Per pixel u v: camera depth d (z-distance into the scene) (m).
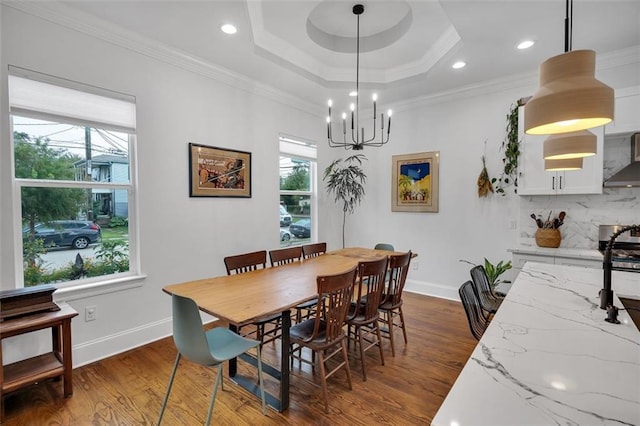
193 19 2.56
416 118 4.51
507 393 0.84
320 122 4.94
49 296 2.13
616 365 0.98
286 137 4.40
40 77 2.30
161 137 3.01
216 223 3.50
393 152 4.76
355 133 5.20
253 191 3.89
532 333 1.24
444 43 3.14
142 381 2.31
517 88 3.70
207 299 1.93
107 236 2.77
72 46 2.45
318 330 2.16
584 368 0.97
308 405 2.06
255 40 2.96
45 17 2.31
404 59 3.61
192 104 3.25
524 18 2.47
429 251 4.45
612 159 3.25
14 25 2.19
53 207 2.48
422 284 4.51
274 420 1.92
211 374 2.42
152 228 2.97
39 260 2.42
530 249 3.39
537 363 1.00
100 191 2.72
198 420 1.91
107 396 2.13
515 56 3.14
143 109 2.88
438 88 4.05
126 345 2.79
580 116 1.03
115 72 2.69
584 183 3.15
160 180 3.02
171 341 2.97
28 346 2.31
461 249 4.17
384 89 4.09
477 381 0.90
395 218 4.77
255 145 3.91
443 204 4.30
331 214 5.23
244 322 1.60
